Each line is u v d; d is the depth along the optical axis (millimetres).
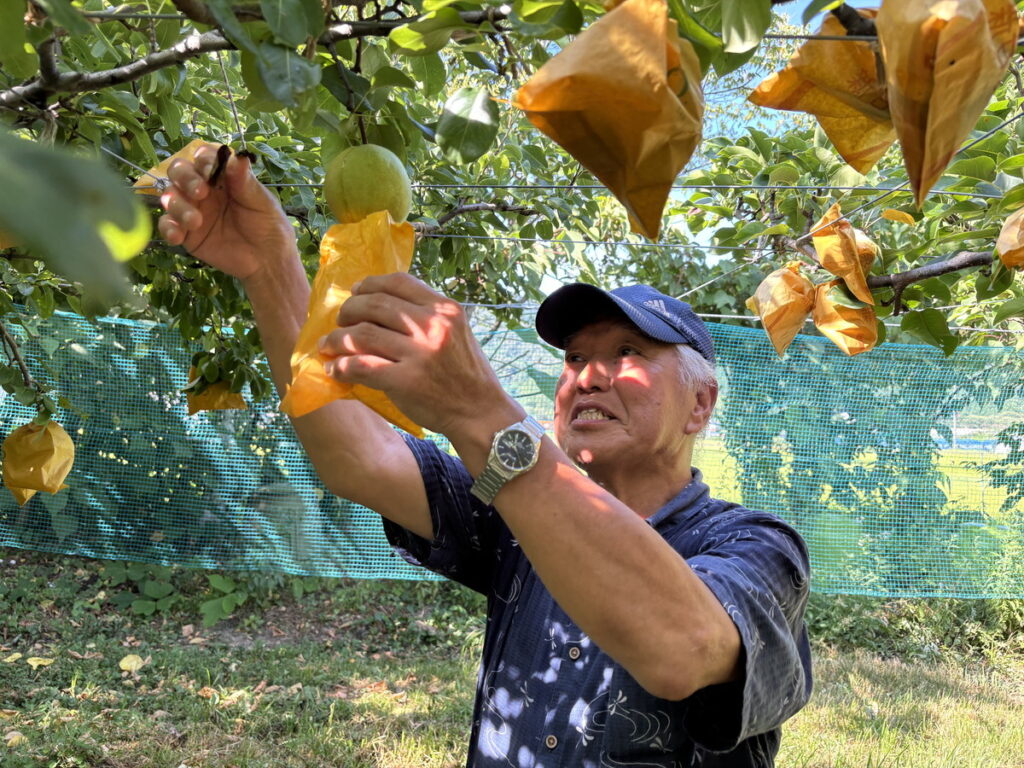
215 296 2725
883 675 6031
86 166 280
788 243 3068
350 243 947
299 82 796
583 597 1040
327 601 6797
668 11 823
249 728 4602
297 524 5277
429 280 3551
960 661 6527
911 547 5176
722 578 1238
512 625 1709
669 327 1782
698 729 1256
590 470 1824
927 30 750
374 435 1753
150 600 6316
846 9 888
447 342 922
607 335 1817
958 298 4344
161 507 5168
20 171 264
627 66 739
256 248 1290
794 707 1328
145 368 5109
